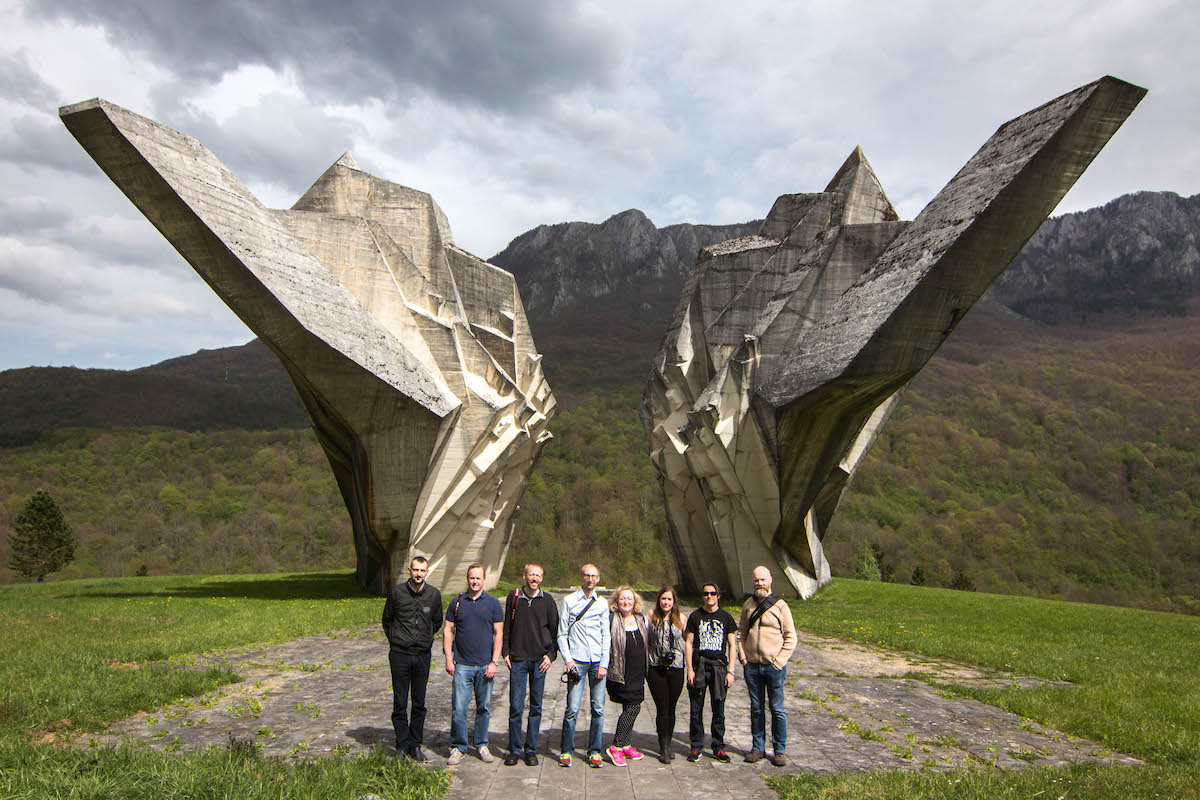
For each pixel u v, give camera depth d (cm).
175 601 1773
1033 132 1467
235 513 6331
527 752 674
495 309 2412
